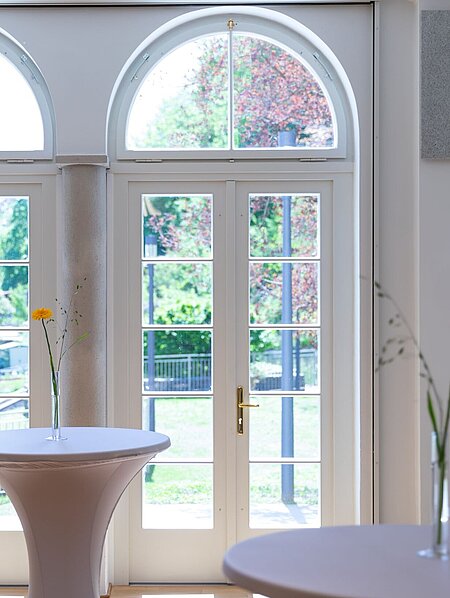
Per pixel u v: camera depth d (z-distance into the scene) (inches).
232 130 192.7
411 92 187.0
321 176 191.8
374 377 184.9
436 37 182.7
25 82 192.7
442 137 182.1
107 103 187.8
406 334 185.6
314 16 188.1
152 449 145.7
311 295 192.9
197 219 193.2
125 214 191.8
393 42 187.3
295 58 193.6
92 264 184.9
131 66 192.7
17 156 191.0
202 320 192.4
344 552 90.8
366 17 187.8
